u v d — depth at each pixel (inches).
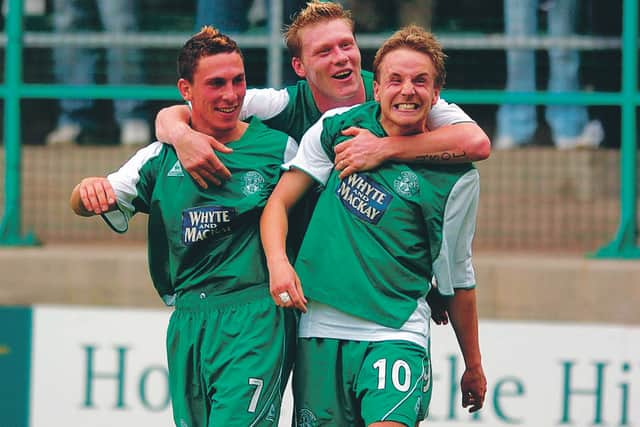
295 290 543.2
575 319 943.0
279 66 1027.9
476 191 561.6
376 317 556.4
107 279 969.5
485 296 947.3
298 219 592.7
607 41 1036.5
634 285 936.9
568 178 1037.2
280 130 617.3
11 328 915.4
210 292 576.7
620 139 1039.6
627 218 987.3
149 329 902.4
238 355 566.3
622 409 879.1
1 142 1083.3
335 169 565.0
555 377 883.4
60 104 1067.3
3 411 911.0
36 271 971.9
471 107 1048.2
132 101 1074.7
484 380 605.6
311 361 569.6
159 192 577.0
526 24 1043.3
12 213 1021.2
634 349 880.3
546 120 1047.6
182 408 590.9
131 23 1071.6
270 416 573.6
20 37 1027.9
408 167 555.8
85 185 567.5
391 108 546.3
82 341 908.0
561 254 1013.8
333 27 586.2
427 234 559.8
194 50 563.2
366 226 558.3
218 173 567.5
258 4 1039.0
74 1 1068.5
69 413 906.7
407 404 546.6
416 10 1040.2
